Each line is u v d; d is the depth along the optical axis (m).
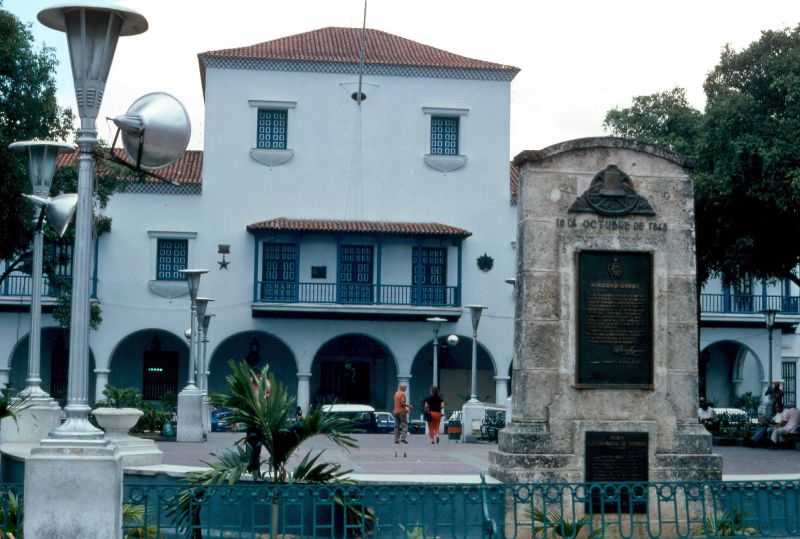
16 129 28.66
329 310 40.28
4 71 28.30
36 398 18.66
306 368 40.88
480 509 11.09
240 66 41.47
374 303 40.66
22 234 29.59
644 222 12.12
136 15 8.87
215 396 10.68
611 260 12.03
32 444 17.92
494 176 42.28
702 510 10.73
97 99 8.85
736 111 25.66
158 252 40.78
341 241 40.91
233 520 10.66
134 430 30.11
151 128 9.05
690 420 12.05
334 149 41.75
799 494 10.31
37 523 8.17
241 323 40.84
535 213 12.00
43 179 18.50
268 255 41.06
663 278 12.09
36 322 18.97
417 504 10.77
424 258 41.97
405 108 42.09
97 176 34.00
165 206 40.81
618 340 11.98
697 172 27.19
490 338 41.78
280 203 41.38
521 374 11.95
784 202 25.12
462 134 42.28
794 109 25.38
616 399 11.95
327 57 41.81
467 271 41.88
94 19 8.76
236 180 41.19
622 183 12.12
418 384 43.22
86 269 8.72
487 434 27.19
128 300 40.31
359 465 16.78
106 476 8.26
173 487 9.44
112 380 41.62
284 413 10.47
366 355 43.44
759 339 43.91
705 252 28.19
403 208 41.88
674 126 35.69
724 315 43.19
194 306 27.09
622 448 11.84
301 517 9.40
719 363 45.66
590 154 12.10
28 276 39.28
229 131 41.34
